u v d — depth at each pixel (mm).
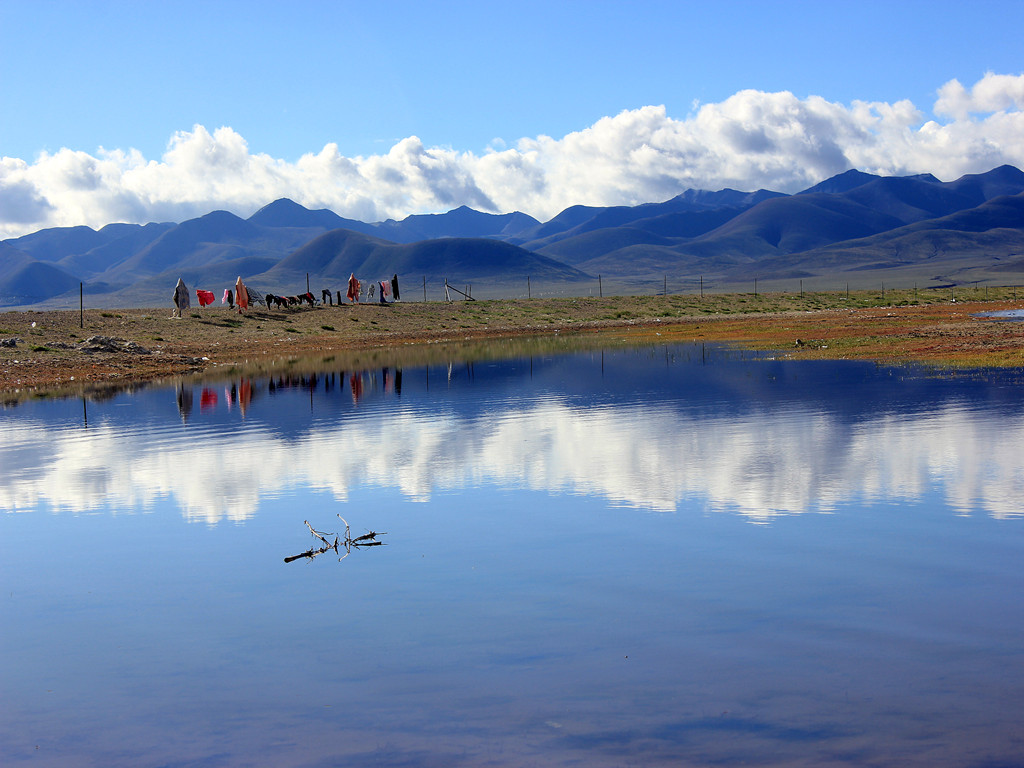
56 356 57031
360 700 7902
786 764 6613
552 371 44000
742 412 25797
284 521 14555
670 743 6973
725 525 13328
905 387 30531
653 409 27391
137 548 13188
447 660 8672
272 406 31500
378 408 30031
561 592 10500
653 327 96375
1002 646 8625
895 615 9500
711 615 9617
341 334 89062
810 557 11625
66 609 10586
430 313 110625
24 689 8406
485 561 11859
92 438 24859
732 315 120438
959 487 15297
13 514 15617
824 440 20328
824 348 52125
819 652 8594
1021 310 103562
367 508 15219
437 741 7145
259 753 7070
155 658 9016
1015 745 6793
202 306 104375
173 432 25484
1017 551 11672
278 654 8977
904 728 7102
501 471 18062
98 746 7289
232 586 11203
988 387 29531
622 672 8281
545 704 7699
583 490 16016
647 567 11367
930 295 160125
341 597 10617
